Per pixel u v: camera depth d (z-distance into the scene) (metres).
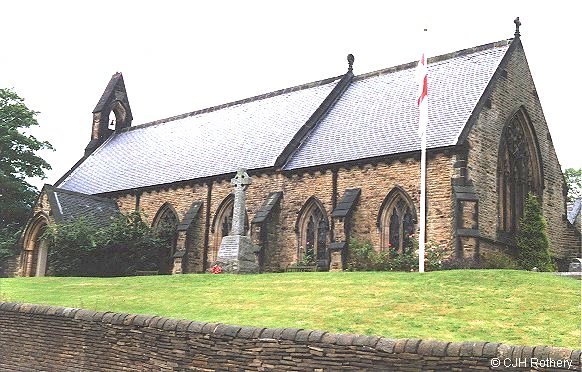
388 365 12.73
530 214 34.84
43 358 18.38
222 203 41.38
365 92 44.00
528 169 37.69
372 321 16.19
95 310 18.38
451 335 14.66
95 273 39.97
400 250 33.31
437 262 30.08
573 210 55.16
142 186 46.09
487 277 20.98
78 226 40.59
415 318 16.39
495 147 34.19
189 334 15.43
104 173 52.66
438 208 31.75
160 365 15.77
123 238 40.88
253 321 16.56
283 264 37.38
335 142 39.00
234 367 14.52
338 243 33.75
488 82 35.03
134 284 25.42
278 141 42.34
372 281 21.83
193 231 41.44
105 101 60.25
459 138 31.81
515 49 37.66
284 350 13.96
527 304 17.44
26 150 56.59
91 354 17.30
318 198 36.72
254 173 39.88
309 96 47.00
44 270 44.22
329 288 21.05
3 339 19.67
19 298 22.88
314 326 15.80
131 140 56.97
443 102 36.56
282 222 37.88
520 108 36.94
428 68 41.53
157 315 17.47
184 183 43.53
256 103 50.94
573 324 15.41
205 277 25.98
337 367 13.25
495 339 14.26
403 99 39.94
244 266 29.75
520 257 34.31
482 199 32.47
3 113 55.22
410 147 33.91
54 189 44.41
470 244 30.17
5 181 53.53
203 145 48.44
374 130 38.03
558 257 38.72
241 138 46.22
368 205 34.53
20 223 55.78
